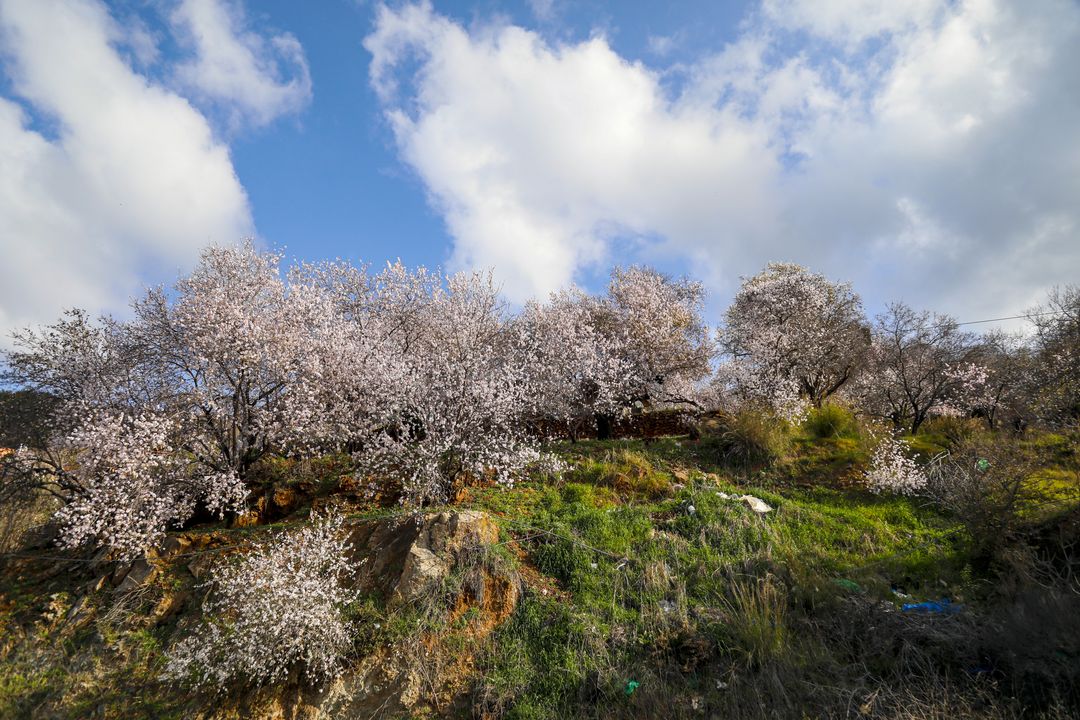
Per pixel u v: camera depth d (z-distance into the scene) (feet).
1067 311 52.95
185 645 26.94
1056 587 22.56
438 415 35.60
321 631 25.98
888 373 54.90
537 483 38.42
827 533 32.07
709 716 21.68
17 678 27.91
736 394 55.52
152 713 25.76
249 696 25.49
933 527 32.01
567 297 65.41
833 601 25.50
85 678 27.61
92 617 30.55
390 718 24.35
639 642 25.55
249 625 25.80
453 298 53.31
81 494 33.40
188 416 36.24
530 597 28.14
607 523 32.91
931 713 19.26
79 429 31.99
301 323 41.91
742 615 25.57
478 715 23.80
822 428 44.01
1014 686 19.62
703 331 65.05
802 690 21.53
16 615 31.07
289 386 37.55
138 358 38.40
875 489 35.91
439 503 35.35
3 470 34.14
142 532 32.96
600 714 22.91
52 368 35.86
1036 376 49.75
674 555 30.45
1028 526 26.84
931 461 36.81
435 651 26.14
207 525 37.22
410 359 41.29
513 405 39.47
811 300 63.57
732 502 34.53
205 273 42.45
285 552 27.76
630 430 56.75
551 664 25.04
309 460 41.47
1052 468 31.89
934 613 23.72
